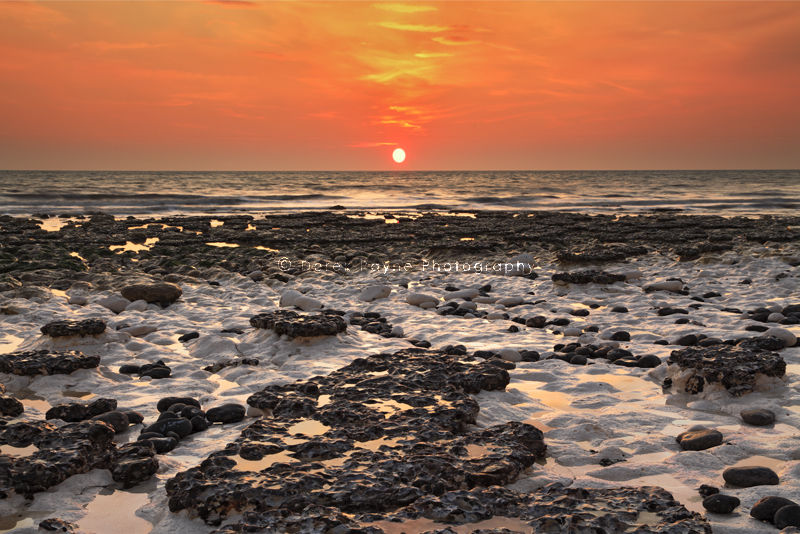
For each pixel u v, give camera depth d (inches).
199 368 263.7
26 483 141.9
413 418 173.5
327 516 119.3
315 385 202.4
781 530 121.6
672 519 119.7
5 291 434.0
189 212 1445.6
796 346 277.7
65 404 197.9
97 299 423.8
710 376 211.8
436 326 348.2
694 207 1708.9
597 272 471.8
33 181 3041.3
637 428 187.2
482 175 6131.9
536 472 152.7
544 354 281.6
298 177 4813.0
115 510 138.6
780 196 2170.3
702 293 457.1
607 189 2785.4
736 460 159.3
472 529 119.9
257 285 494.3
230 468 143.9
